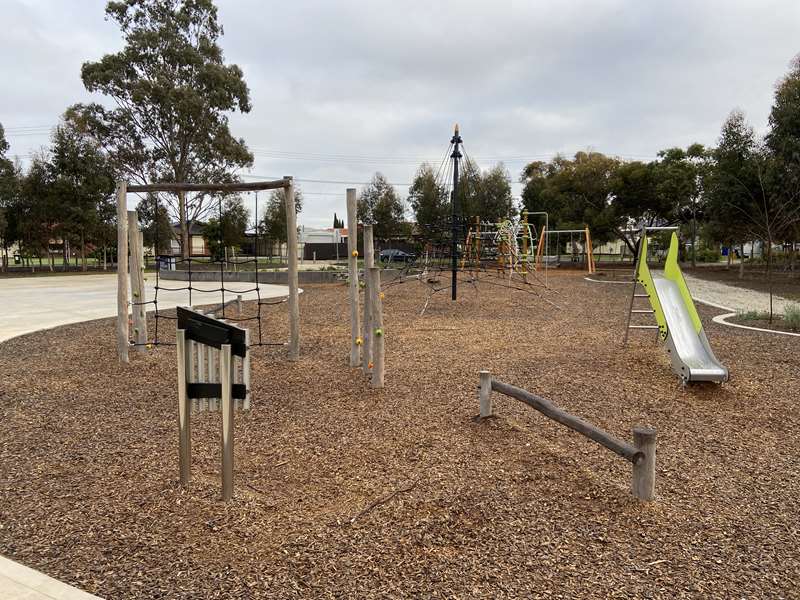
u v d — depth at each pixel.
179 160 31.53
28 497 3.21
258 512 3.02
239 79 31.25
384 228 36.91
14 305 13.34
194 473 3.55
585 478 3.42
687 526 2.87
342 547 2.64
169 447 4.04
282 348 7.68
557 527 2.83
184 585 2.34
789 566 2.52
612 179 27.92
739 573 2.45
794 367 6.41
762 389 5.52
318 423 4.50
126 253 6.78
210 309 11.29
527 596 2.26
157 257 9.67
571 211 29.70
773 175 17.97
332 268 25.97
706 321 10.22
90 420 4.66
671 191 26.27
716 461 3.77
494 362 6.54
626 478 3.44
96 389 5.62
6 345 7.88
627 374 6.01
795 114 17.83
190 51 29.45
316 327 9.67
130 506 3.09
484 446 3.94
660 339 7.92
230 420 3.09
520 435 4.15
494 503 3.08
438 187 30.73
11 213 30.11
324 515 2.98
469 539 2.71
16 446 4.04
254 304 13.49
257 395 5.37
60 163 29.98
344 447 3.97
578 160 30.92
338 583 2.35
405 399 5.09
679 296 7.22
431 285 16.08
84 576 2.41
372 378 5.62
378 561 2.52
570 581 2.37
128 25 29.77
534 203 37.69
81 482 3.42
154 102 29.12
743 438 4.22
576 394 5.23
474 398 5.09
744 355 7.06
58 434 4.30
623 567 2.48
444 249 16.66
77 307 12.93
